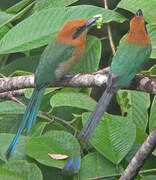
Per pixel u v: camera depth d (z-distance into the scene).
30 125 8.74
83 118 8.48
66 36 9.30
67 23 9.45
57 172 8.66
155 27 9.72
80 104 9.02
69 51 9.16
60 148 8.28
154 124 8.89
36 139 8.35
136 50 8.64
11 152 8.20
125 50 8.62
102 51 15.73
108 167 8.23
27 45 9.89
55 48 9.23
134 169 7.83
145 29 8.99
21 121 8.80
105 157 8.32
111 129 8.47
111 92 7.95
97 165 8.24
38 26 10.07
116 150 8.28
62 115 9.88
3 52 9.84
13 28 10.09
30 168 7.90
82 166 8.22
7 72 10.83
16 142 8.37
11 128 9.75
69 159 8.16
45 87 8.98
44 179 8.64
